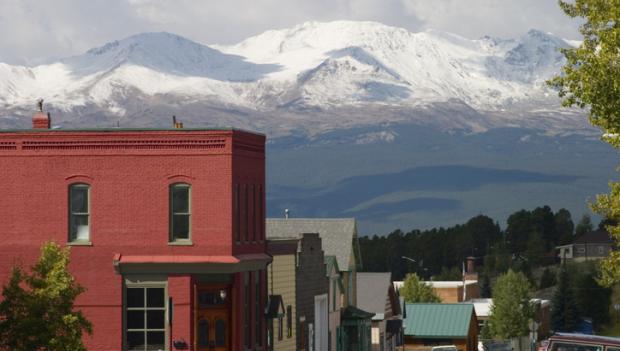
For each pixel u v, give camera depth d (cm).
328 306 17525
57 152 12462
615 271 10225
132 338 12312
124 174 12394
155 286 12331
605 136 9625
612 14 9275
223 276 12425
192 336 12294
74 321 10331
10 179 12500
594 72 9244
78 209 12456
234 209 12444
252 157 13138
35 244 12431
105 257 12344
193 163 12331
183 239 12356
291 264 15262
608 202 10112
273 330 14238
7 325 10219
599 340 9356
